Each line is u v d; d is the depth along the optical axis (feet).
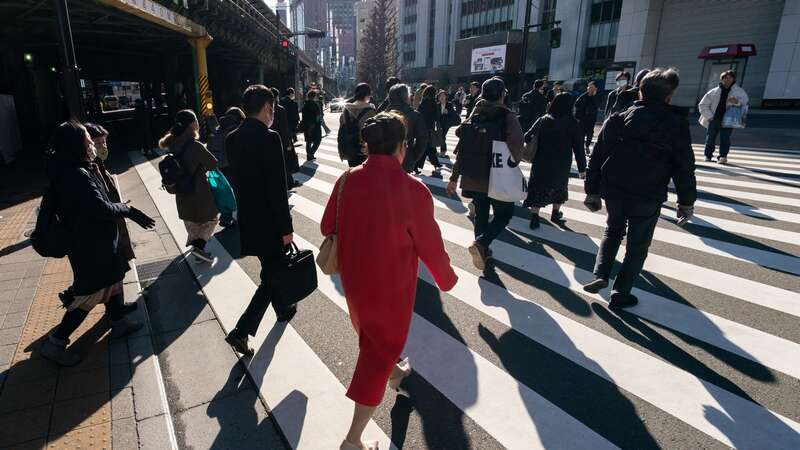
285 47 104.88
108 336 11.27
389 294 6.75
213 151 20.44
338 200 7.09
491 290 13.96
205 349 10.96
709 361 10.12
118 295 10.96
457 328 11.75
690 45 99.04
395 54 221.87
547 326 11.76
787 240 17.97
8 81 51.21
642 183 11.20
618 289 12.48
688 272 14.99
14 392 9.18
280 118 26.89
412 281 6.98
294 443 8.00
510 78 149.89
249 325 10.32
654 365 10.02
